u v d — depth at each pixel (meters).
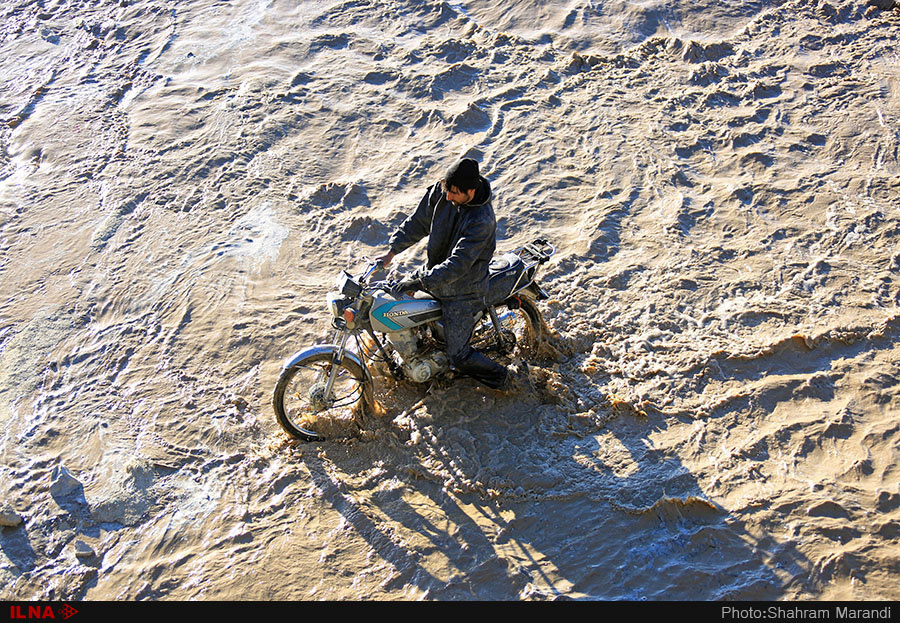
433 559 3.77
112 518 4.07
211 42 9.01
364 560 3.79
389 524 3.94
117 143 7.45
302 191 6.62
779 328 4.95
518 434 4.37
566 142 6.97
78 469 4.35
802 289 5.26
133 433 4.55
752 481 4.03
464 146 7.02
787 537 3.74
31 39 9.62
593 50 8.27
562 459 4.22
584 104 7.45
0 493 4.21
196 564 3.82
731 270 5.50
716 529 3.80
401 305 4.30
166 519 4.05
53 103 8.23
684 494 3.98
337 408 4.55
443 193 4.22
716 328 5.00
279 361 5.00
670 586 3.59
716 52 8.12
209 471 4.31
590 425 4.40
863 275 5.34
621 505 3.94
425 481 4.15
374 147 7.14
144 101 8.11
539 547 3.79
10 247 6.23
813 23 8.56
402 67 8.20
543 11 8.88
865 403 4.41
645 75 7.85
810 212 5.98
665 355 4.83
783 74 7.73
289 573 3.75
